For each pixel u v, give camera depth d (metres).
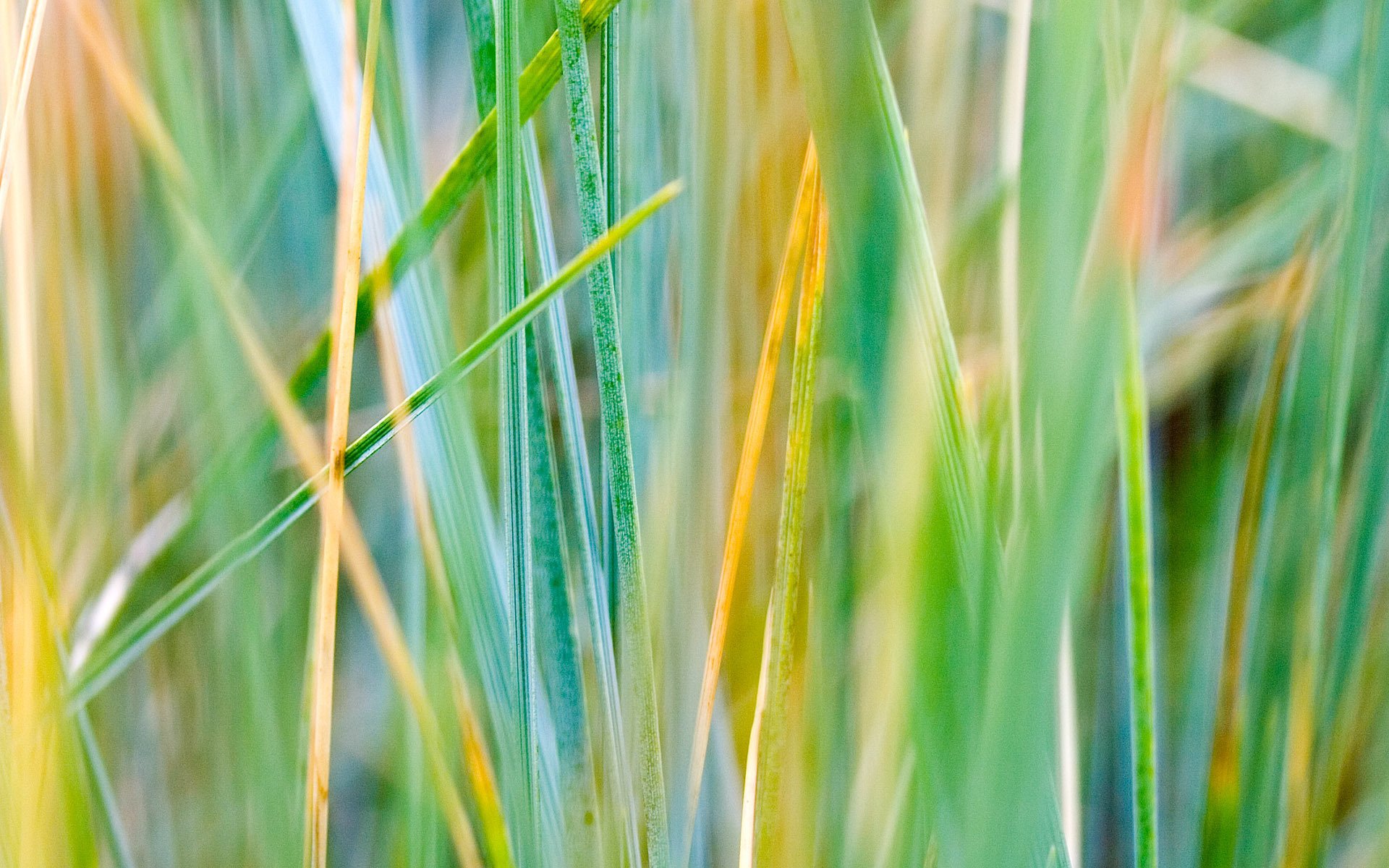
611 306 0.62
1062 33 0.58
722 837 0.69
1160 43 0.58
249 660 0.69
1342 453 0.69
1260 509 0.68
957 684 0.60
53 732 0.66
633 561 0.62
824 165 0.58
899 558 0.60
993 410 0.66
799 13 0.58
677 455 0.69
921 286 0.59
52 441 0.72
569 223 0.71
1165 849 0.71
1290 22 0.74
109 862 0.70
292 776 0.70
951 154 0.68
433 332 0.65
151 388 0.74
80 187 0.73
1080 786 0.70
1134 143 0.58
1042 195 0.58
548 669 0.65
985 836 0.59
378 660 0.73
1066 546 0.58
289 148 0.73
